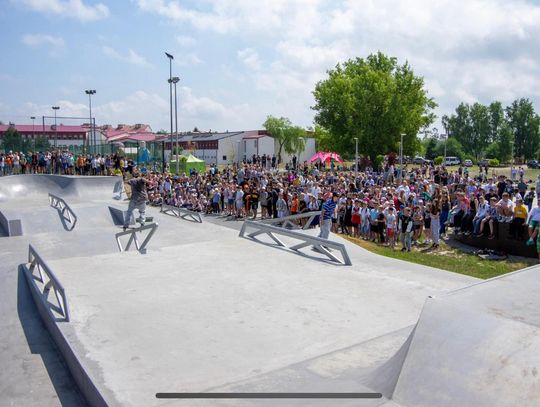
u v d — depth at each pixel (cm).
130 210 1179
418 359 376
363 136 4741
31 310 762
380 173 3762
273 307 675
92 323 622
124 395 437
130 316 645
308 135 7500
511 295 455
